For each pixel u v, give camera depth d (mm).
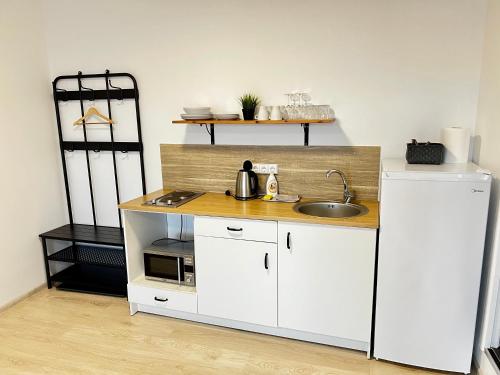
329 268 2314
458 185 1951
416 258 2090
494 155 2094
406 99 2592
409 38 2514
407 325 2191
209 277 2613
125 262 3068
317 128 2799
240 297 2564
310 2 2650
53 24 3271
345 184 2699
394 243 2107
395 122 2639
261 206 2639
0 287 2961
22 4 3080
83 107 3342
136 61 3117
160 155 3227
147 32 3045
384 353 2279
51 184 3447
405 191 2031
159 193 3090
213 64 2939
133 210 2748
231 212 2484
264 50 2809
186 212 2568
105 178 3441
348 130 2738
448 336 2139
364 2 2551
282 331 2570
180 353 2428
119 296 3168
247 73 2877
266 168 2949
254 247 2451
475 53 2420
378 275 2184
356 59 2633
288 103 2824
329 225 2256
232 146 3006
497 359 1987
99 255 3324
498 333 2080
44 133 3352
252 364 2318
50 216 3447
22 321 2812
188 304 2707
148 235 3037
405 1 2479
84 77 3258
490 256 2076
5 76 2963
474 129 2496
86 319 2832
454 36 2438
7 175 3008
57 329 2703
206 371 2262
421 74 2537
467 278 2041
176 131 3135
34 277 3283
